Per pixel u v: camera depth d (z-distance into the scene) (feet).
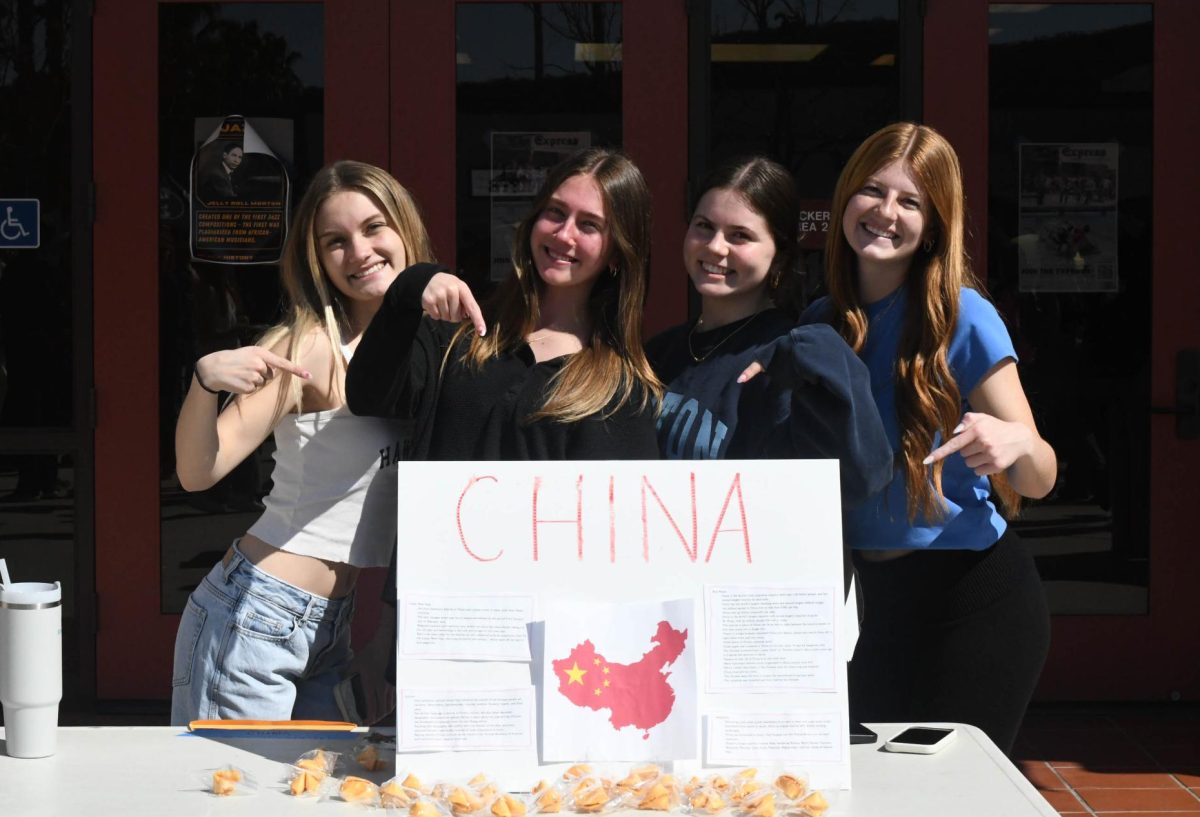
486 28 14.67
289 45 14.70
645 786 5.58
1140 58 14.71
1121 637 14.94
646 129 14.70
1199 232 14.75
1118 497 14.90
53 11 14.66
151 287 14.80
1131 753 13.82
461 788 5.55
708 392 7.47
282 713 7.43
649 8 14.65
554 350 7.24
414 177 14.74
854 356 6.46
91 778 5.92
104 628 14.93
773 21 14.70
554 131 14.73
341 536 7.46
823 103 14.73
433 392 7.07
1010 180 14.76
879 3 14.67
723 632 5.85
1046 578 14.96
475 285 14.82
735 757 5.76
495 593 5.84
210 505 14.90
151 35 14.66
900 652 7.86
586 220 7.12
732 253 7.59
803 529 5.94
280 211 14.76
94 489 14.88
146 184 14.75
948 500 7.70
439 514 5.90
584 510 5.95
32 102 14.73
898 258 7.65
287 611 7.43
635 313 7.20
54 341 14.87
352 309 7.88
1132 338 14.83
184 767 6.07
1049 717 14.87
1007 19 14.67
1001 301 14.84
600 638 5.81
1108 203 14.79
